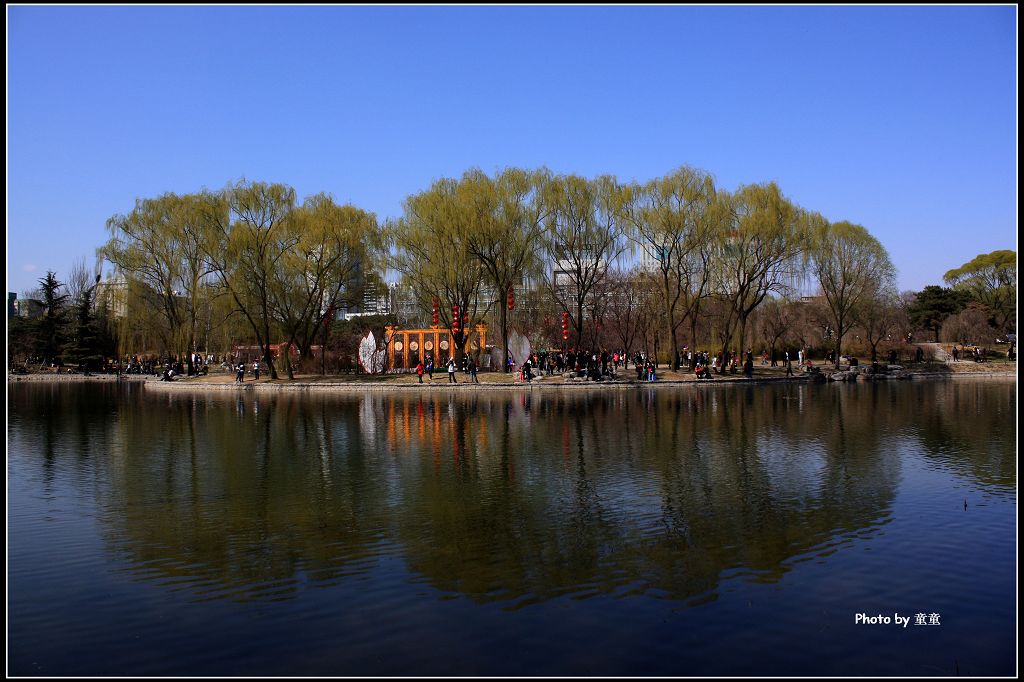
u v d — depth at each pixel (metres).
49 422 34.47
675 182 59.81
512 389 53.56
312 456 23.48
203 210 58.72
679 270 62.72
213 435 29.11
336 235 60.47
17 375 83.56
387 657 9.22
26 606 10.83
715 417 34.09
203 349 99.00
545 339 77.88
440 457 23.09
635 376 62.25
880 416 34.22
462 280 59.69
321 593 11.26
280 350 70.44
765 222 59.31
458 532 14.42
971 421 31.97
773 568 12.25
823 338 87.38
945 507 16.08
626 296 74.56
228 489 18.44
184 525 15.05
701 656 9.21
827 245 71.56
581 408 39.16
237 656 9.27
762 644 9.54
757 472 20.19
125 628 10.09
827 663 9.05
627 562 12.59
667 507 16.28
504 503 16.77
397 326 82.88
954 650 9.36
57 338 92.31
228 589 11.46
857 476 19.52
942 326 92.12
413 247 60.28
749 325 79.75
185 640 9.72
